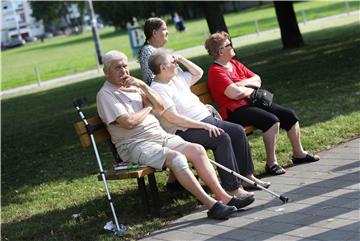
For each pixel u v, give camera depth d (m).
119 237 12.18
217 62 15.06
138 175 12.45
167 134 13.16
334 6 95.88
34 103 47.31
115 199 14.98
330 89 25.03
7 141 29.17
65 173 19.27
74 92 49.69
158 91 13.41
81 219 13.85
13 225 14.52
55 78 71.94
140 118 12.80
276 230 11.03
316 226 10.87
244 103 14.91
